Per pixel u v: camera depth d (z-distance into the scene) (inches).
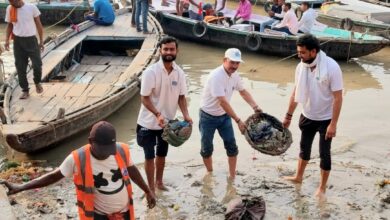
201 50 556.1
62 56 428.1
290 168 273.3
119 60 495.2
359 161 285.1
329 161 231.8
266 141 226.1
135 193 239.8
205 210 225.8
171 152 298.0
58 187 244.2
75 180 148.1
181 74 224.1
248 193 241.6
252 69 485.1
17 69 331.9
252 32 525.3
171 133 215.8
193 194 241.0
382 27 555.8
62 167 148.6
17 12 321.1
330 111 224.7
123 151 151.4
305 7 543.2
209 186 249.4
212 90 230.4
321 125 227.1
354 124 343.3
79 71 452.4
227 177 260.1
